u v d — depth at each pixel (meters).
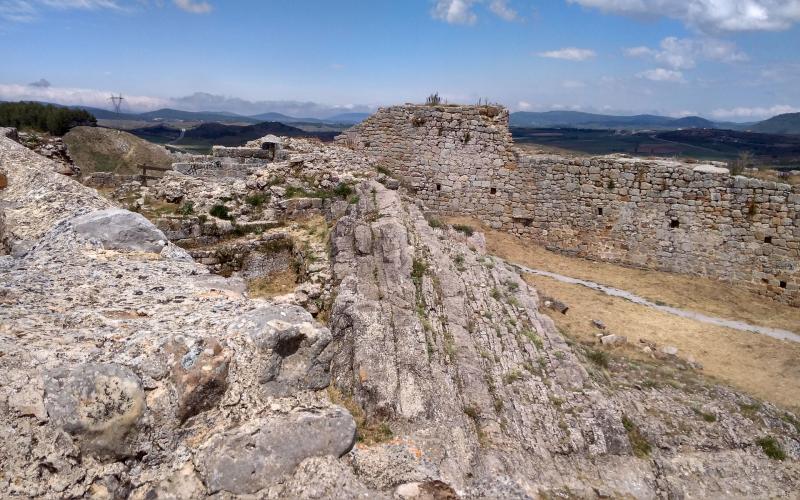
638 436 10.58
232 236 15.41
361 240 13.39
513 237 24.73
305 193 17.98
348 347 9.45
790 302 20.09
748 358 15.29
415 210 16.92
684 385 12.84
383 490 5.23
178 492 4.34
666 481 9.49
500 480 7.06
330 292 12.43
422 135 25.03
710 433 11.03
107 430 4.30
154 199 17.16
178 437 4.62
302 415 5.07
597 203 23.19
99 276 6.92
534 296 15.23
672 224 22.05
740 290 20.98
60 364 4.53
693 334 16.67
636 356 14.55
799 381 13.98
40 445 4.08
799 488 10.02
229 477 4.43
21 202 10.08
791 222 19.97
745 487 9.81
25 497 3.90
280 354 5.38
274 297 12.35
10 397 4.14
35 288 6.25
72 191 10.40
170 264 7.83
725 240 21.19
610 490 8.76
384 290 11.61
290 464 4.75
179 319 5.70
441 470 6.56
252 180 18.42
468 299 12.70
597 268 22.70
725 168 22.20
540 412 10.03
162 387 4.66
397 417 7.85
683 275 22.02
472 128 24.53
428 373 9.23
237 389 5.02
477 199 24.95
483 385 9.98
